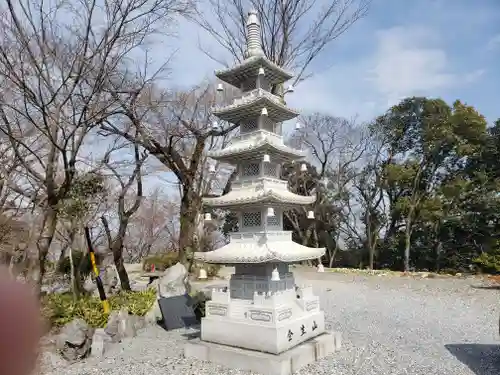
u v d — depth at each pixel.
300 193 33.25
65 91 10.28
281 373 7.41
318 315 9.45
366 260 33.84
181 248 20.44
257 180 9.52
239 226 9.71
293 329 8.45
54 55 9.81
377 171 32.88
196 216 20.39
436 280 21.58
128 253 33.53
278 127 11.37
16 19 9.11
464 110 28.86
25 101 9.32
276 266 8.95
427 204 28.39
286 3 16.59
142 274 23.44
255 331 8.26
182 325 11.75
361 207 34.19
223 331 8.77
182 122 17.44
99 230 16.92
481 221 28.19
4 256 9.76
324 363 8.27
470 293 17.59
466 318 13.16
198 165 20.20
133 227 29.67
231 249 9.33
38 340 1.12
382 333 11.07
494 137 28.84
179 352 9.19
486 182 27.94
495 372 7.96
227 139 19.05
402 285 20.22
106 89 11.41
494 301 15.84
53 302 9.88
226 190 19.47
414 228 30.88
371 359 8.62
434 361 8.60
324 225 34.19
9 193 12.27
